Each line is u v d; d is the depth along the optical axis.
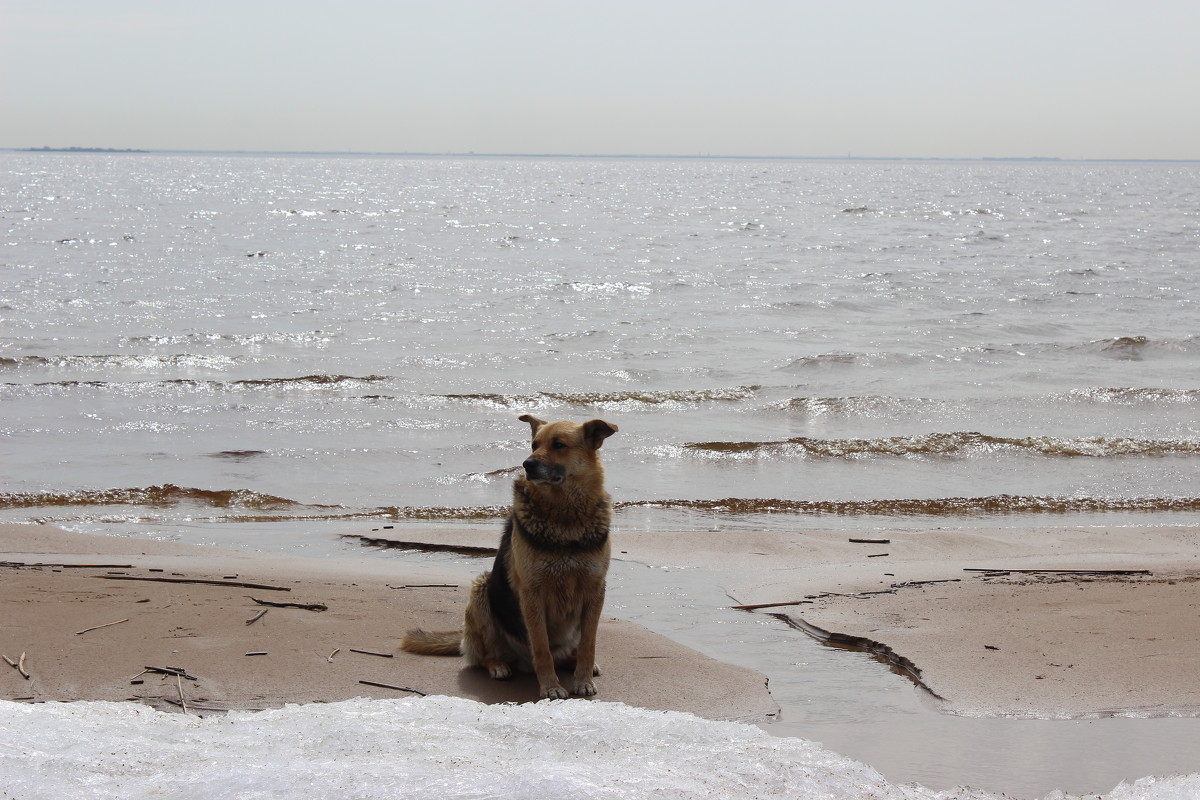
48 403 18.23
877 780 4.22
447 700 5.20
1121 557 9.88
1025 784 4.75
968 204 100.19
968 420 17.45
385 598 8.11
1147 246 51.91
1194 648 6.75
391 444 15.83
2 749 3.96
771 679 6.41
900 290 34.91
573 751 4.26
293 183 148.62
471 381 20.84
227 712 5.39
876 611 7.86
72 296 31.42
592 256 47.00
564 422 6.16
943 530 11.27
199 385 19.80
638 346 24.88
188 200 94.75
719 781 3.90
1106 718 5.64
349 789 3.61
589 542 6.05
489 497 13.04
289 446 15.61
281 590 8.18
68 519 11.66
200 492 12.95
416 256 46.12
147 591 7.93
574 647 6.51
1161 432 16.36
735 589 8.76
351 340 25.25
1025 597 8.16
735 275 39.62
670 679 6.30
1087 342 24.19
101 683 5.87
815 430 16.92
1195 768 4.94
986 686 6.15
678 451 15.44
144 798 3.58
